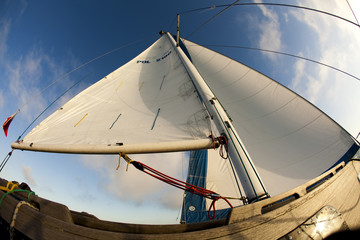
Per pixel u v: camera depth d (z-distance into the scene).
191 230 1.78
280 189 5.02
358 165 3.59
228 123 3.17
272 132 5.93
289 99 6.30
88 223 1.83
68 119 4.33
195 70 4.79
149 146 3.01
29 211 1.92
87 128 3.88
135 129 3.59
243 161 2.65
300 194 2.20
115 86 5.93
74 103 4.98
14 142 3.98
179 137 3.12
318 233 2.02
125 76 6.68
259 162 5.64
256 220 1.73
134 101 4.84
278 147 5.59
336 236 2.21
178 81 4.88
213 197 2.30
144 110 4.27
